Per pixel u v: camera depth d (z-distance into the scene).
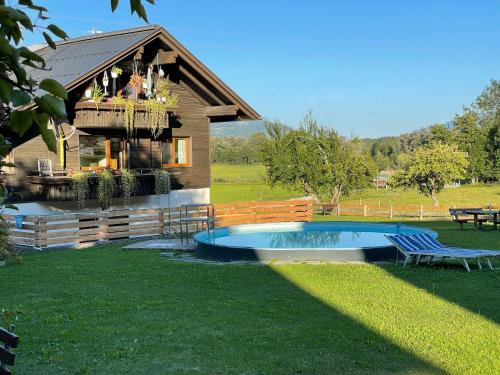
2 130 1.80
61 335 8.54
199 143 25.58
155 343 8.17
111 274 13.40
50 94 1.54
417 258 14.17
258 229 22.62
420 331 8.56
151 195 23.64
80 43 23.50
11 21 1.49
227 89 24.20
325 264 14.38
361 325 8.94
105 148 21.95
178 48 22.50
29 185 19.92
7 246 2.69
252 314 9.68
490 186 63.66
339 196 34.47
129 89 22.38
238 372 7.05
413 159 36.84
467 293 11.02
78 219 19.72
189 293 11.33
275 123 34.50
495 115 78.06
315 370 7.08
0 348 4.78
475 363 7.22
